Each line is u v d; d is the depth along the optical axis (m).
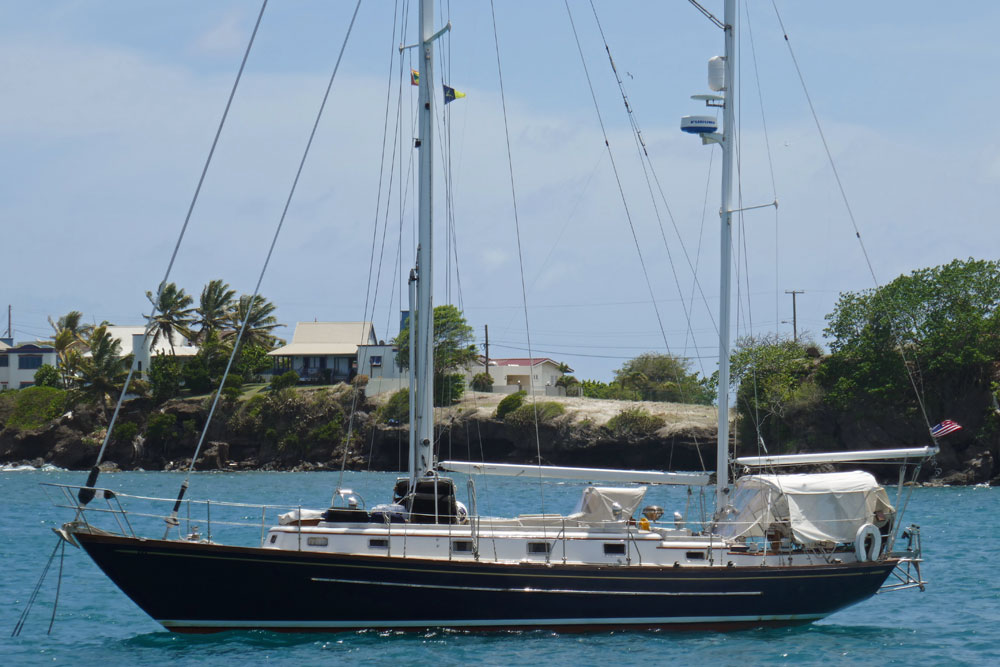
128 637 65.06
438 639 61.28
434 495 64.50
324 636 61.44
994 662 60.34
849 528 67.44
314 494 186.00
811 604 67.06
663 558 64.50
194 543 58.97
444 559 61.06
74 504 60.31
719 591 64.69
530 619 62.56
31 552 106.69
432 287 68.69
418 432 67.88
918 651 63.03
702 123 71.06
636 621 63.94
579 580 62.47
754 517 67.88
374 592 60.56
